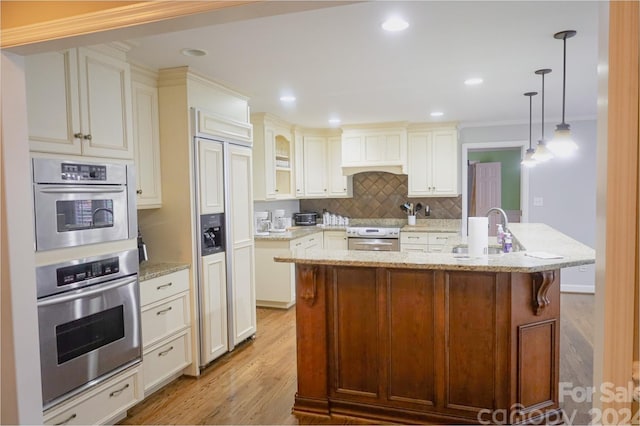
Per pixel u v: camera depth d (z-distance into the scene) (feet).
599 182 3.60
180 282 10.14
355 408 8.80
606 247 3.48
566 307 16.06
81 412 7.41
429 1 6.70
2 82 5.67
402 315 8.46
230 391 9.86
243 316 12.61
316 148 20.25
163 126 10.47
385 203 20.70
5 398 5.88
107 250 7.96
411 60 9.70
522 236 12.00
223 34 7.98
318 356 8.91
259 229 17.76
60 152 7.06
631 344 3.42
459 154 19.44
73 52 7.34
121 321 8.24
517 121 18.34
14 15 5.55
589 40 8.52
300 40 8.34
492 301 7.93
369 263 8.21
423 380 8.41
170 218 10.55
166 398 9.52
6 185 5.73
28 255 6.02
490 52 9.22
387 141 18.69
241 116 12.65
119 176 8.21
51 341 6.81
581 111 16.33
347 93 12.86
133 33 5.29
